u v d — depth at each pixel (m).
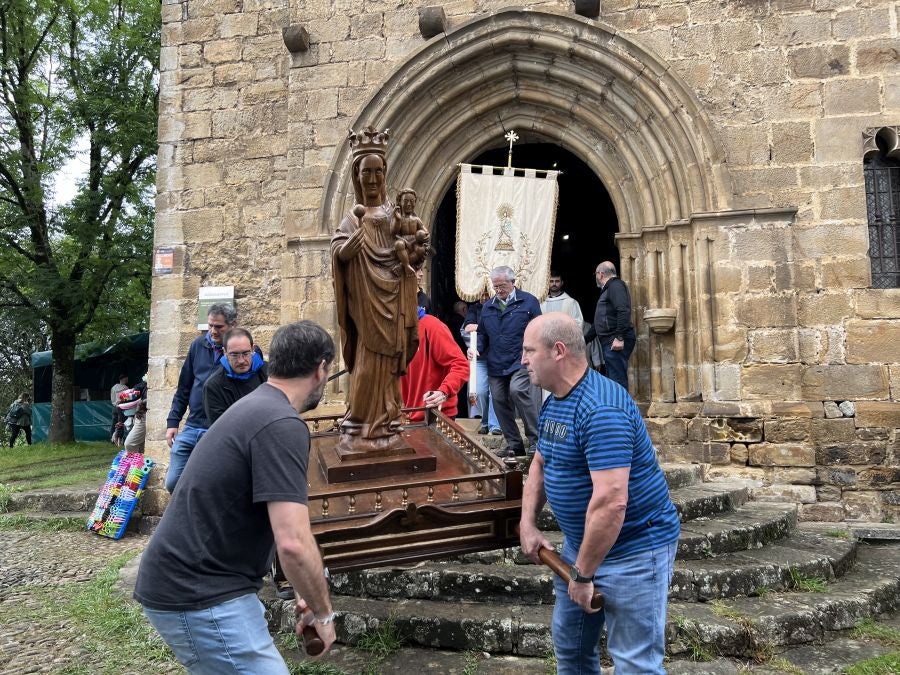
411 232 2.97
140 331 18.39
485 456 2.94
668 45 6.54
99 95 15.30
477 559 4.02
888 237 6.25
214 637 1.95
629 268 6.86
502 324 5.37
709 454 6.00
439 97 7.12
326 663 3.31
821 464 5.93
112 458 11.68
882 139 6.27
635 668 2.29
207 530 1.99
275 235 7.50
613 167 7.01
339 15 7.28
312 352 2.26
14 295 17.27
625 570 2.33
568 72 6.85
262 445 1.99
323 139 7.19
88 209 15.24
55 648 3.66
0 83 15.11
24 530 6.41
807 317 6.09
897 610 4.04
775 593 3.87
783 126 6.25
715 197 6.24
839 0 6.25
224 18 7.86
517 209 7.15
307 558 1.92
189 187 7.75
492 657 3.34
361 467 2.76
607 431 2.23
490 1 7.02
